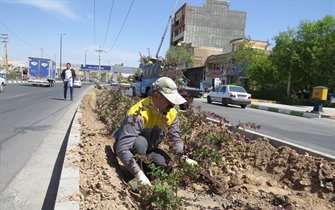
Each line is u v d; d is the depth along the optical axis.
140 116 2.80
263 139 4.60
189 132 4.56
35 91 21.58
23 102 12.78
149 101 2.98
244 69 35.31
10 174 3.67
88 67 83.56
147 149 3.12
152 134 3.03
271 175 3.72
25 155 4.52
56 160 4.30
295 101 26.22
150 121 2.93
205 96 28.25
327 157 3.64
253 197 3.01
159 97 2.86
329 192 3.12
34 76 30.70
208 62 50.50
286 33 29.17
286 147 4.10
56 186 3.32
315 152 3.81
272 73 30.94
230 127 4.50
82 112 7.82
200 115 4.50
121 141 2.73
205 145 3.60
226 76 42.50
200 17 75.69
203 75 19.56
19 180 3.48
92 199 2.21
